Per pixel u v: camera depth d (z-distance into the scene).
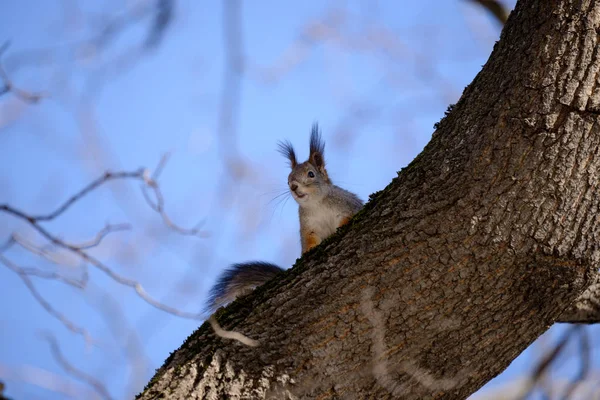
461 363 7.28
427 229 7.22
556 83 6.94
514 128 7.05
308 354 7.24
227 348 7.45
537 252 7.04
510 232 7.01
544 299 7.21
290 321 7.43
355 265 7.40
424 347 7.19
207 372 7.34
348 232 7.78
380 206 7.71
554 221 6.97
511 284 7.11
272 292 7.75
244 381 7.21
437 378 7.25
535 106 7.00
